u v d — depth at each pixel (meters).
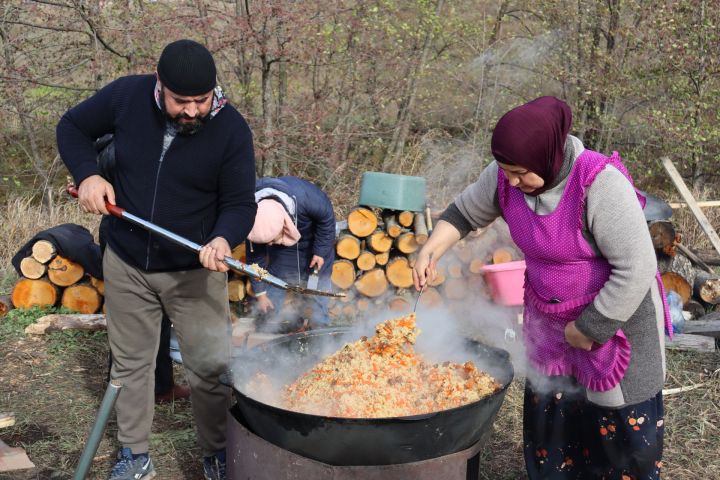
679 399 3.85
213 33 7.32
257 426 2.25
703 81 8.38
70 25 7.77
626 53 8.84
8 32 7.74
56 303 5.08
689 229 6.98
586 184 2.12
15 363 4.32
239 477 2.40
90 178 2.54
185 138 2.51
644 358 2.27
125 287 2.70
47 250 4.96
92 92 8.16
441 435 2.14
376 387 2.33
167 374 3.79
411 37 9.01
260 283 4.13
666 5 8.29
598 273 2.24
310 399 2.34
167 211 2.59
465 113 10.12
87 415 3.71
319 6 7.43
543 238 2.25
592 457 2.52
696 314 5.11
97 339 4.70
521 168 2.12
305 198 3.95
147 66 7.61
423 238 5.26
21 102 7.82
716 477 3.17
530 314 2.46
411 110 9.19
